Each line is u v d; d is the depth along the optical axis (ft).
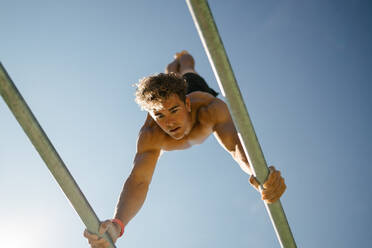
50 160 6.30
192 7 5.95
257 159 7.39
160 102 9.73
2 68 5.64
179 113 10.10
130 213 9.69
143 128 11.68
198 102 11.75
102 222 7.59
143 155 11.16
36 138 6.08
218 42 6.20
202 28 6.08
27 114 5.94
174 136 10.41
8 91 5.72
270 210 7.91
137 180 10.61
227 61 6.41
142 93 9.87
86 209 6.92
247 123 7.02
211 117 11.43
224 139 10.84
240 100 6.78
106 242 7.69
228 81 6.57
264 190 7.73
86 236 7.47
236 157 10.37
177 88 10.14
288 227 8.16
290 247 8.34
